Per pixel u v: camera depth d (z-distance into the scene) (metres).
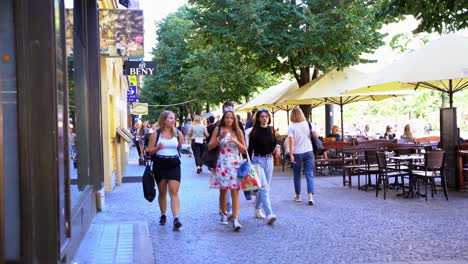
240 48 21.23
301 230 8.55
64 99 5.84
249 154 9.71
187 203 11.68
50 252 5.04
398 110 50.91
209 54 30.31
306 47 19.67
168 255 7.10
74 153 7.73
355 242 7.62
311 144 11.26
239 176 8.62
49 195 5.03
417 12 9.39
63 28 6.04
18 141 4.88
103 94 13.88
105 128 13.91
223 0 19.81
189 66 45.44
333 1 19.41
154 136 8.92
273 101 21.94
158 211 10.66
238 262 6.71
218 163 8.84
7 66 4.86
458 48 12.34
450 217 9.32
